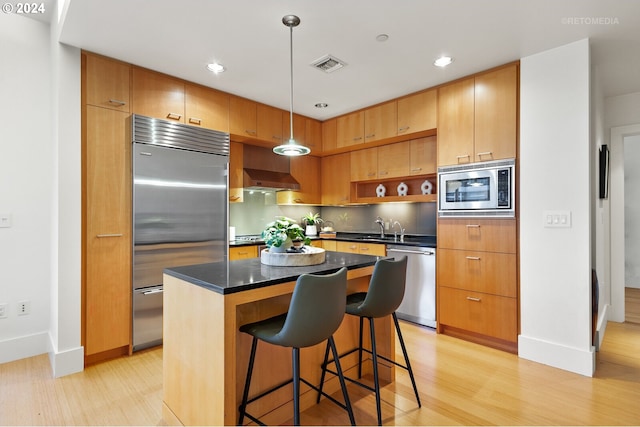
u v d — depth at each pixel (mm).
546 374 2404
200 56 2670
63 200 2414
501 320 2803
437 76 3064
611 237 3645
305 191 4617
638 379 2334
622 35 2357
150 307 2814
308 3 1990
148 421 1878
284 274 1772
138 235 2736
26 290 2707
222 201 3279
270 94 3537
